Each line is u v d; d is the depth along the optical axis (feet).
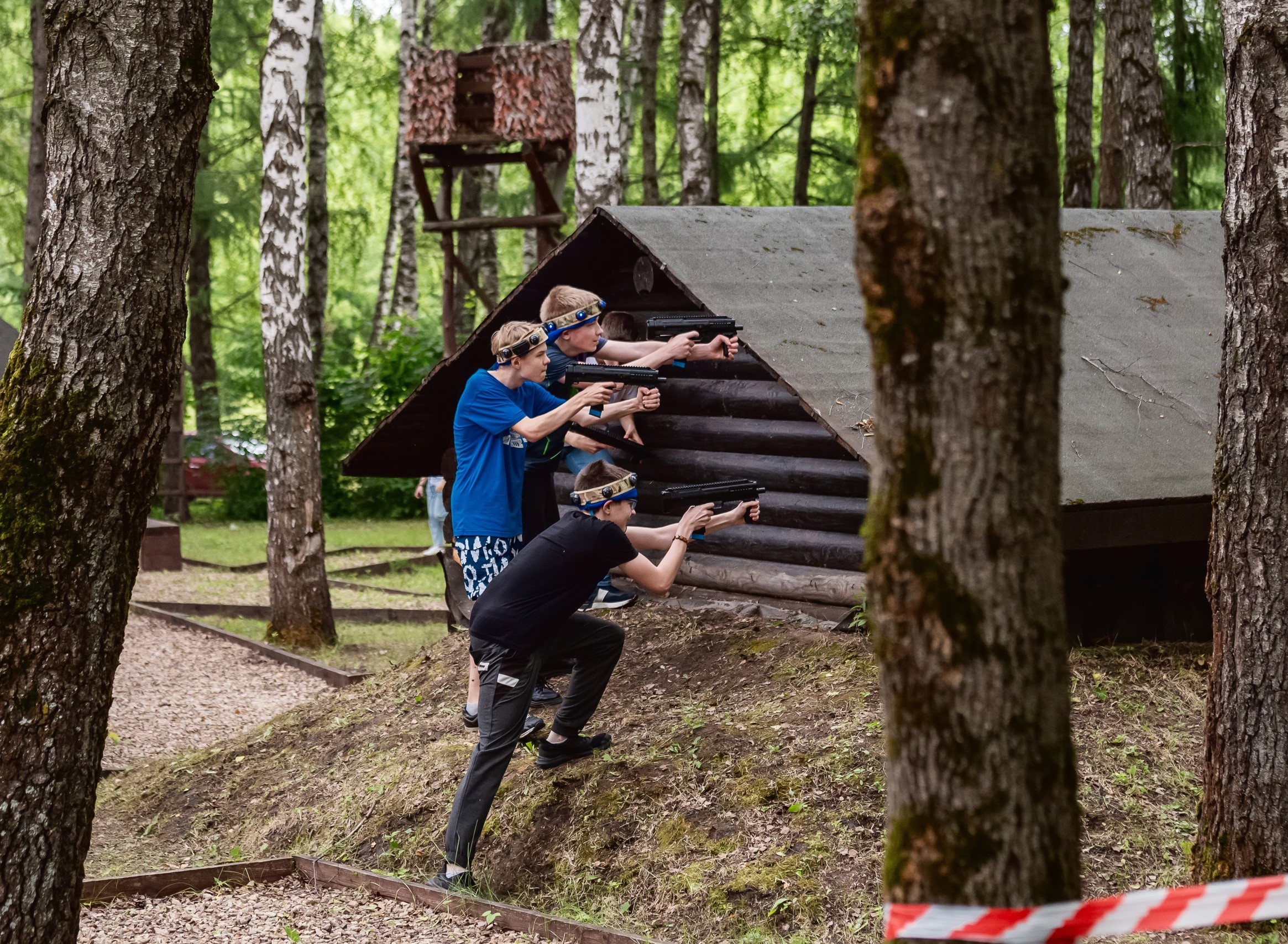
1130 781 16.69
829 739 17.71
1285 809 13.50
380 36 96.84
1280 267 13.32
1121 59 39.42
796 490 23.30
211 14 11.87
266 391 36.24
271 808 21.71
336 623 40.57
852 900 14.73
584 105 35.78
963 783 6.89
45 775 10.82
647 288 24.90
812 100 72.13
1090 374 23.61
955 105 6.72
